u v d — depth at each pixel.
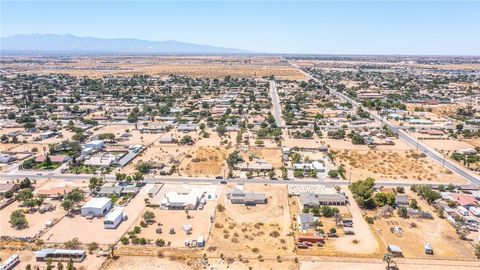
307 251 98.31
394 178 151.12
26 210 120.06
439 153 183.75
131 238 103.06
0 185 135.50
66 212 119.25
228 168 160.38
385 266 92.31
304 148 189.00
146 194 133.38
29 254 96.00
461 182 147.25
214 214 118.12
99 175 150.75
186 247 99.56
